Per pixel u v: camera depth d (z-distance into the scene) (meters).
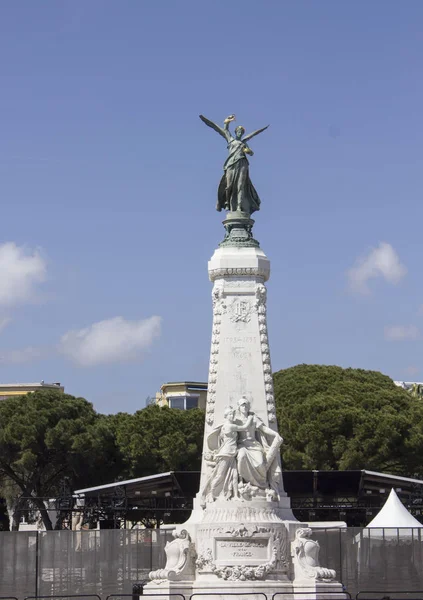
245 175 36.78
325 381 69.19
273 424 34.47
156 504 50.88
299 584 31.97
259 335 35.03
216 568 32.03
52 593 38.16
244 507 32.62
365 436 61.91
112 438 64.81
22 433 63.41
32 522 60.06
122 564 38.44
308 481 48.38
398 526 39.28
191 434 65.50
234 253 35.59
